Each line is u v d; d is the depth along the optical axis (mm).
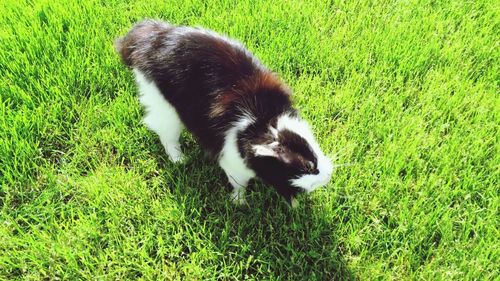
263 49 768
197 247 577
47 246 578
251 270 580
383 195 615
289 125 533
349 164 613
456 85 731
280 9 829
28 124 666
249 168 545
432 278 551
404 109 725
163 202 615
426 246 584
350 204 612
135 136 682
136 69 609
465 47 787
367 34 797
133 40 616
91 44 758
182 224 604
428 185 619
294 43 790
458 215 596
